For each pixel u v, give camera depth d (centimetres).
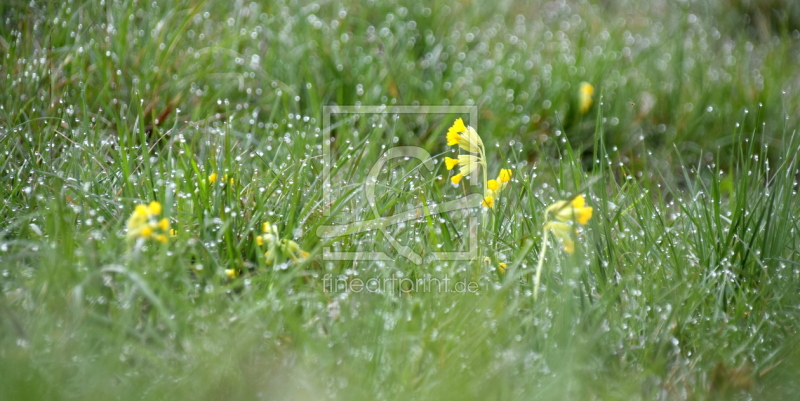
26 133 209
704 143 237
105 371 185
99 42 223
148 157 201
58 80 218
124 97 220
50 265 189
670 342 193
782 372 191
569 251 194
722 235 200
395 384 187
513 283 196
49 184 201
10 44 216
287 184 204
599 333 191
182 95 222
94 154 204
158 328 190
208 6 238
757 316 196
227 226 195
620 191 206
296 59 234
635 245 201
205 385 186
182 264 192
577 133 236
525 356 190
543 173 223
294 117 224
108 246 191
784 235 201
